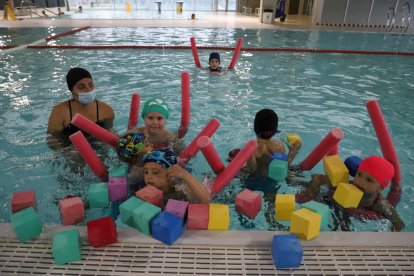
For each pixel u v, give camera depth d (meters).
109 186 2.36
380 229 2.23
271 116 2.79
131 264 1.70
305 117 4.25
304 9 21.14
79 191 2.62
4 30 12.08
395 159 2.55
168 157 2.47
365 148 3.49
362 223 2.27
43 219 2.29
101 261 1.72
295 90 5.36
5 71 6.29
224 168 2.50
